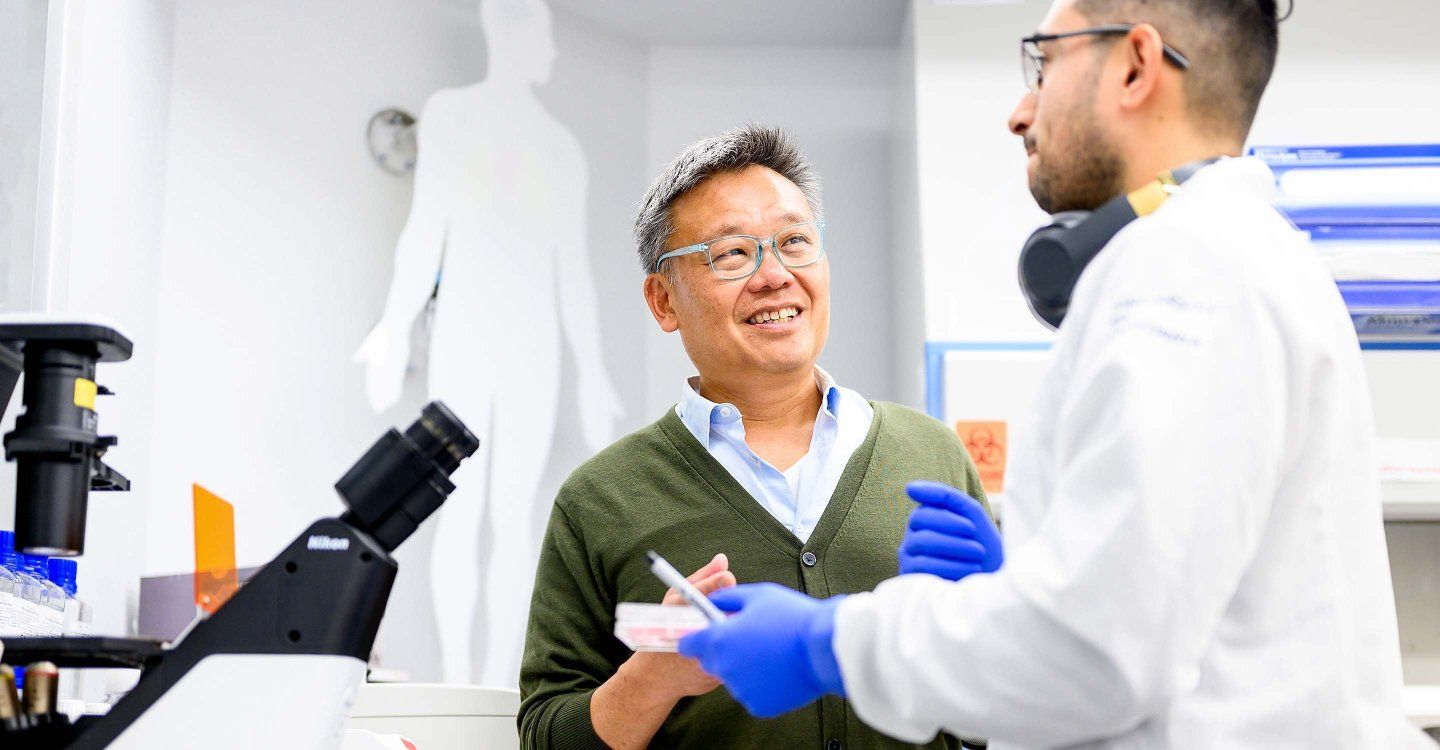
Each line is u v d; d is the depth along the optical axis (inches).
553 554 72.0
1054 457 39.8
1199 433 34.8
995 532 48.2
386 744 69.0
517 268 137.5
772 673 40.1
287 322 133.1
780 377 71.6
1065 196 43.5
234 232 130.3
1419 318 108.4
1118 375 35.7
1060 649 34.1
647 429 73.1
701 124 162.2
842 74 165.0
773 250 71.8
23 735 40.3
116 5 104.3
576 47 155.0
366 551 43.6
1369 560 38.7
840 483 68.4
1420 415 109.7
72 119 91.4
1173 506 33.9
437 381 131.1
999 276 132.8
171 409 123.5
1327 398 38.2
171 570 121.2
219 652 42.5
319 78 138.9
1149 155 42.1
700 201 73.4
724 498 68.4
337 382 135.9
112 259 104.7
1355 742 36.2
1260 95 43.6
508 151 138.9
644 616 42.6
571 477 73.1
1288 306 37.6
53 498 45.2
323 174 137.9
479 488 131.7
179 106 127.6
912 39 142.2
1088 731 34.9
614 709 61.6
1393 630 39.0
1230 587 34.5
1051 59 43.9
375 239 141.0
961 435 120.6
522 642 133.0
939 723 36.6
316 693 42.4
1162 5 42.3
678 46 163.5
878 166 163.3
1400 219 110.0
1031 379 121.6
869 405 75.1
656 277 77.0
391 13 145.1
